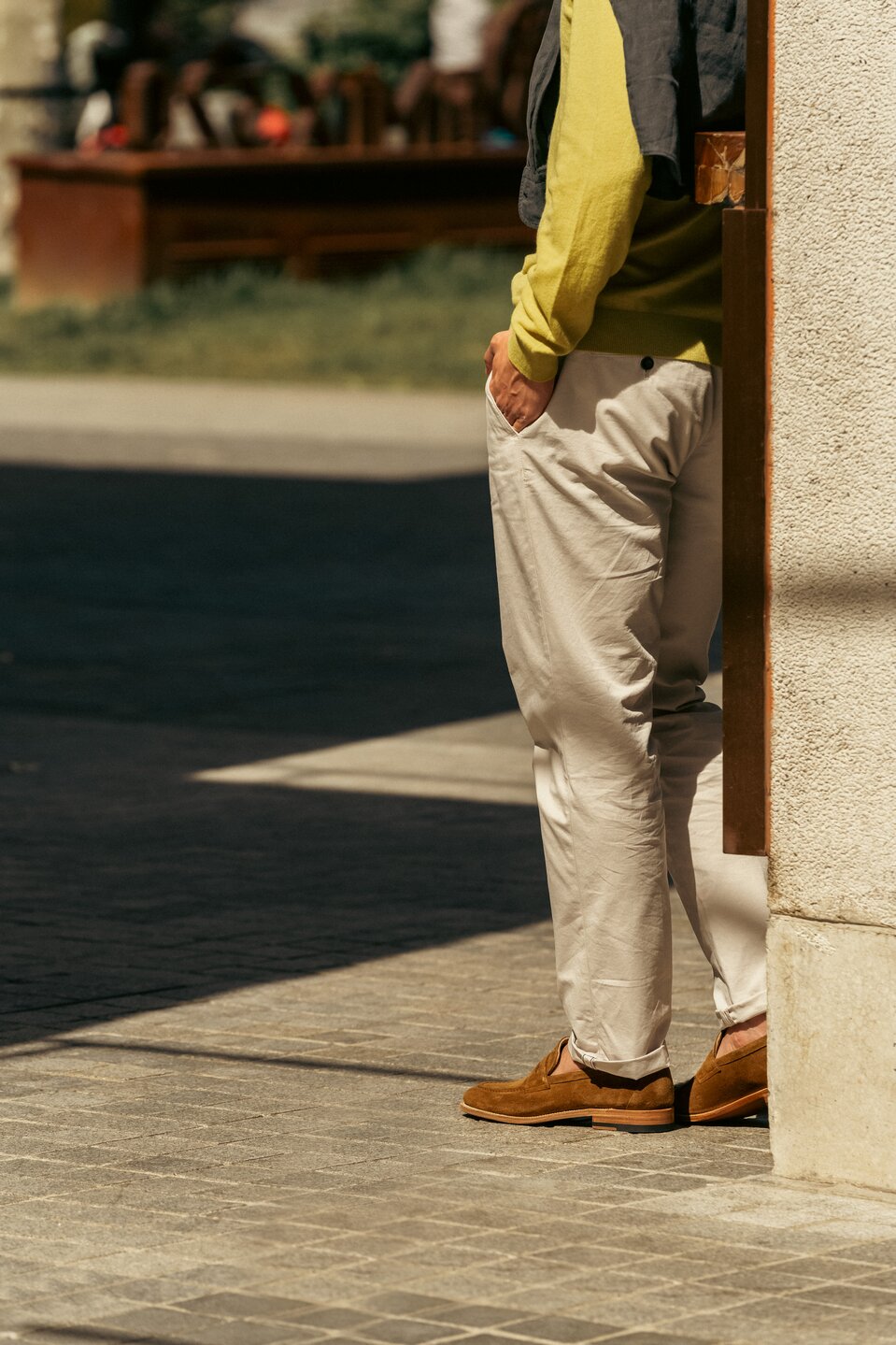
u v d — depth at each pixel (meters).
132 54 45.59
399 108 36.50
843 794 4.75
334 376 29.05
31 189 34.56
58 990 6.61
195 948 7.13
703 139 4.85
